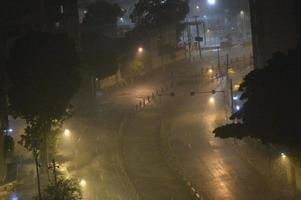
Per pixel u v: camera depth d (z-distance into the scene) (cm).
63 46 11788
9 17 17512
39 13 18988
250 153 13925
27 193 11331
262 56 15012
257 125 7231
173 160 14050
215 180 12206
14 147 14300
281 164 10781
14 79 11494
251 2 16012
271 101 7200
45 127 11681
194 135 16562
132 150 15212
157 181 12400
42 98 11400
